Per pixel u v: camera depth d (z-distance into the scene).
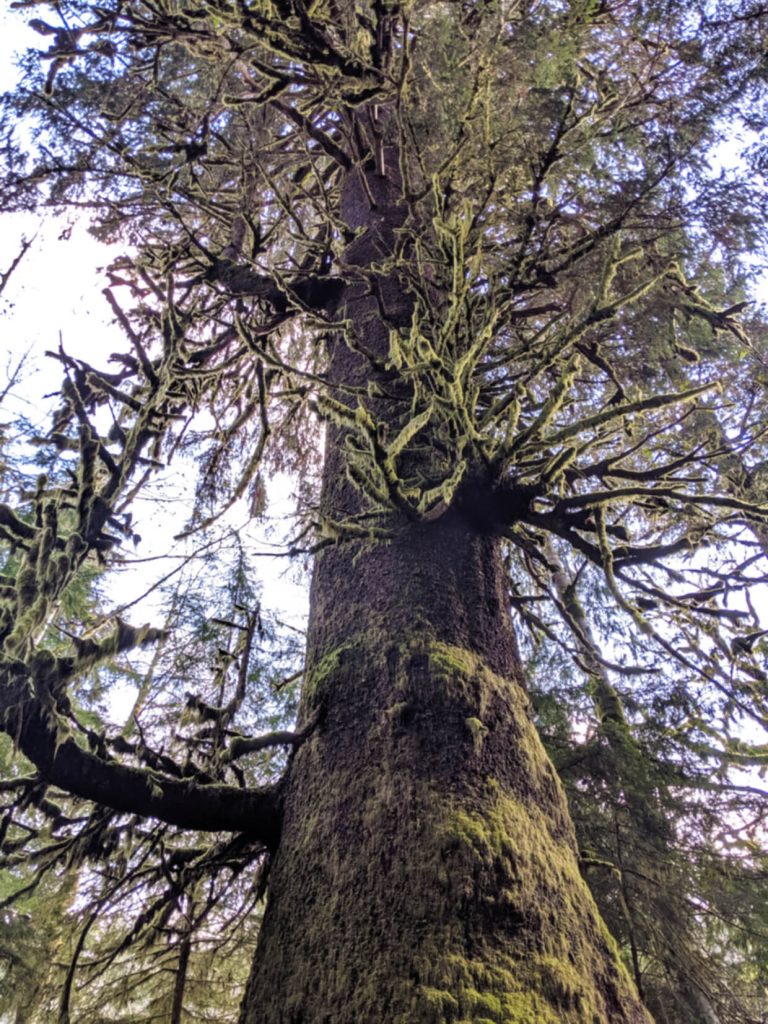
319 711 2.29
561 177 4.11
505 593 2.64
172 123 4.98
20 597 2.37
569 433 2.30
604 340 4.64
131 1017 4.51
